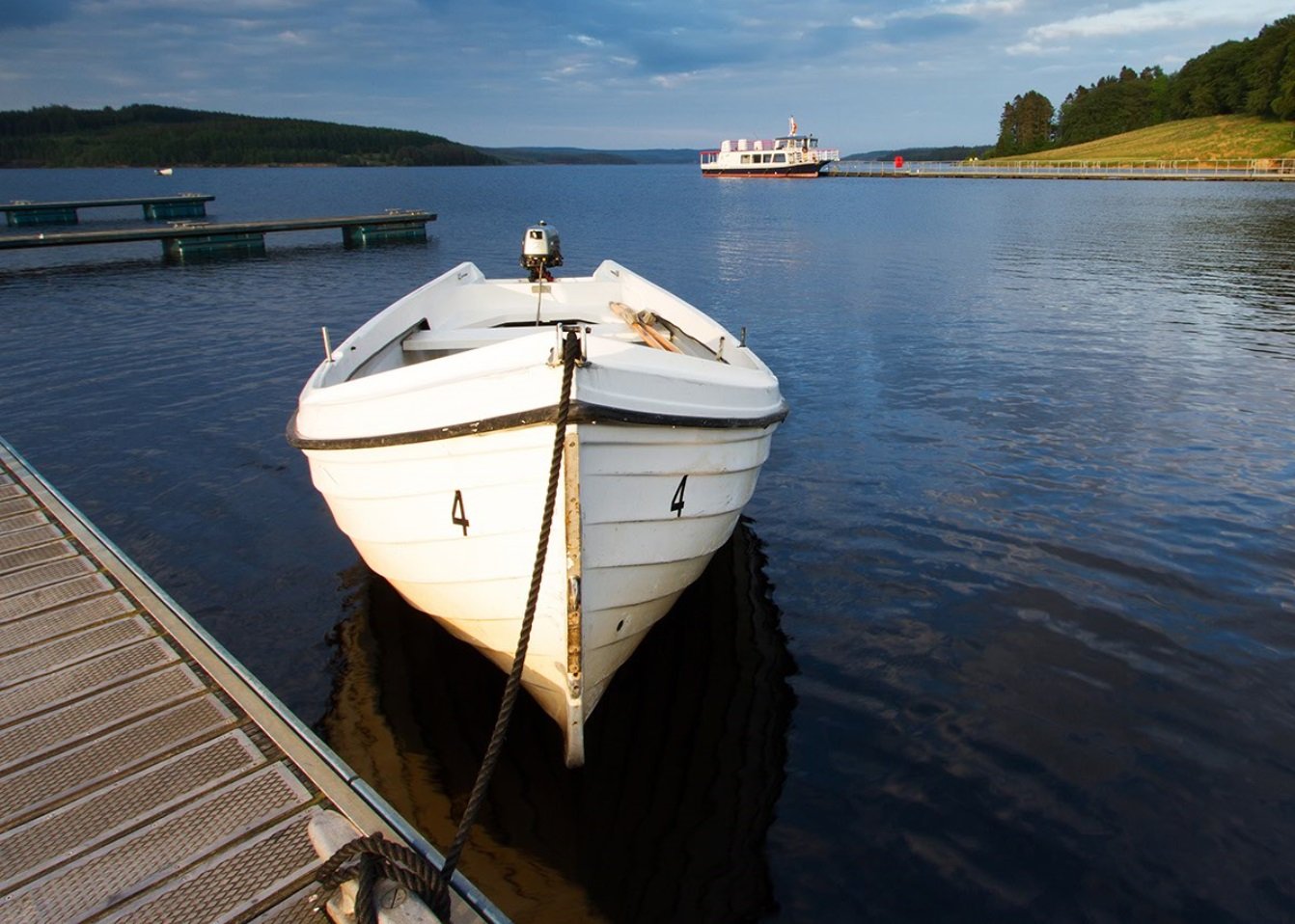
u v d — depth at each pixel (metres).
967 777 4.47
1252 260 25.56
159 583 6.45
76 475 8.59
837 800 4.34
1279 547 6.98
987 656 5.55
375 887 2.72
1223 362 13.13
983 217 43.34
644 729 4.89
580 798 4.36
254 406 10.91
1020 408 10.83
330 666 5.43
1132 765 4.54
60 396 11.30
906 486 8.37
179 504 7.86
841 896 3.78
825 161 103.75
